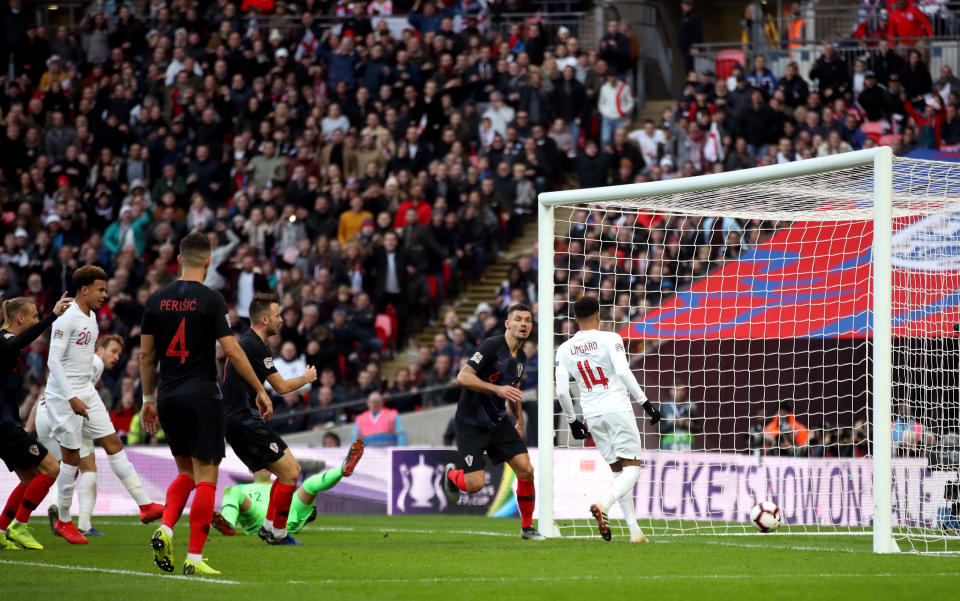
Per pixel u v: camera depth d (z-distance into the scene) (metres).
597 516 35.19
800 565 29.27
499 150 74.44
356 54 84.81
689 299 56.31
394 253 69.00
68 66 93.31
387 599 22.86
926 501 42.66
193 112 84.25
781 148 69.38
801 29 89.44
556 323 64.62
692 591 24.03
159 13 93.38
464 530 44.59
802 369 53.50
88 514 41.44
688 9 83.81
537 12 89.75
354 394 63.66
